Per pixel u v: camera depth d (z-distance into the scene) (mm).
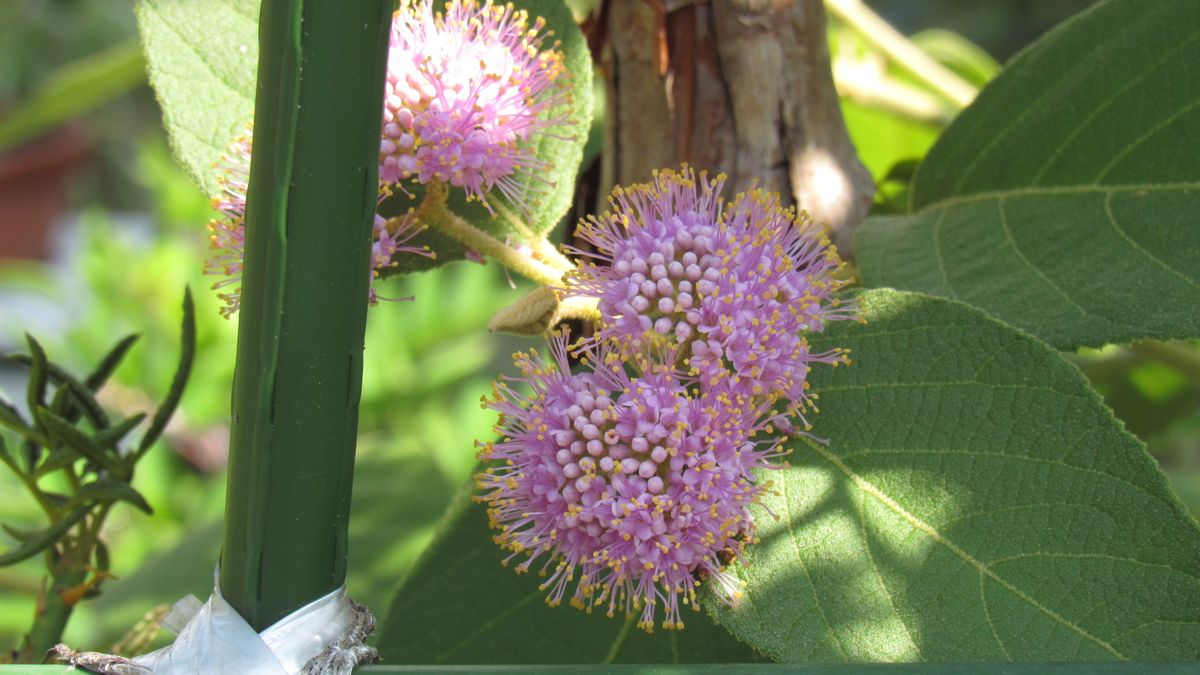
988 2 1418
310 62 184
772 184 268
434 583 269
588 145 368
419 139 238
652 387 221
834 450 232
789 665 193
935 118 394
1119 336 249
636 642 265
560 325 260
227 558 195
